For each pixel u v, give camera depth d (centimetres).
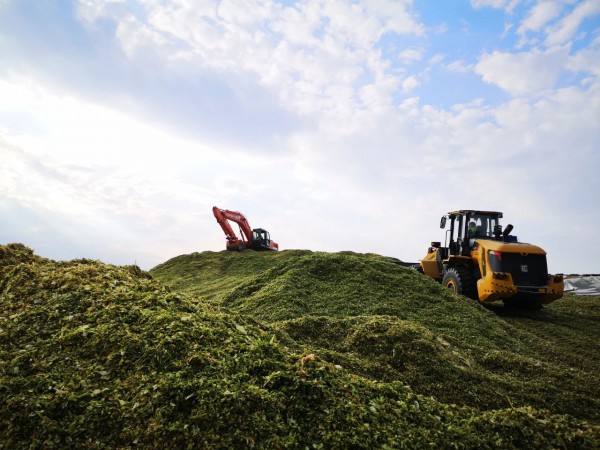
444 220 1388
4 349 425
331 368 433
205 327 460
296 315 864
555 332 973
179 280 1872
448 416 408
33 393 360
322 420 355
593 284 1759
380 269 1175
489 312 1009
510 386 562
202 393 355
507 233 1223
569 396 552
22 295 532
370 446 335
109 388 370
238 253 2230
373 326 676
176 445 318
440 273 1416
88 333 436
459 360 629
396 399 422
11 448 315
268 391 376
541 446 373
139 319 462
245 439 324
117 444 322
